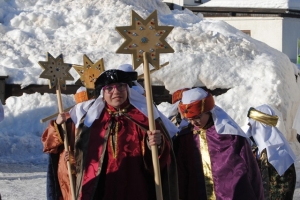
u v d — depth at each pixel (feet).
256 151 24.72
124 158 18.21
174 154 18.76
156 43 17.31
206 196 19.88
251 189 19.45
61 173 20.01
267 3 103.50
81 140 18.51
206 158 20.01
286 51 102.94
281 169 24.06
